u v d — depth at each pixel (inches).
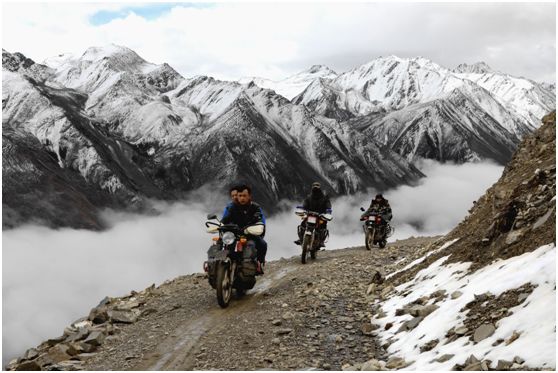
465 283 322.0
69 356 341.1
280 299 436.5
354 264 577.3
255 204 456.4
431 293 342.3
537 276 259.9
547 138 471.2
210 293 488.7
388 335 315.6
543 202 330.0
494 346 229.8
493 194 472.7
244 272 442.0
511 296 262.2
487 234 360.8
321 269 562.6
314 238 661.3
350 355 299.3
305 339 331.0
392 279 455.2
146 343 352.2
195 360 312.7
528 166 450.9
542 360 199.5
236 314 404.5
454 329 266.5
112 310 435.8
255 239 458.3
